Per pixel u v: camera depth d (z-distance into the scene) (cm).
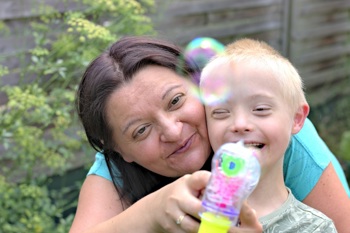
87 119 140
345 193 151
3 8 277
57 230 258
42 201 265
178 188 96
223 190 86
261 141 118
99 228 112
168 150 128
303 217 126
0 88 254
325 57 529
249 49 126
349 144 419
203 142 131
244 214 91
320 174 148
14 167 263
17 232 246
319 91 524
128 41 136
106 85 130
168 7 381
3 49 280
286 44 490
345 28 548
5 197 246
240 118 118
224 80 121
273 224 125
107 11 270
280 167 128
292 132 128
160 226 100
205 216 87
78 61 244
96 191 149
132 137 129
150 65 130
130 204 148
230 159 87
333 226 127
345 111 516
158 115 126
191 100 129
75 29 248
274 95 119
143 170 145
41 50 244
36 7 284
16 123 243
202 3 407
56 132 263
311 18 509
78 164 314
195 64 137
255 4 456
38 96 246
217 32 423
